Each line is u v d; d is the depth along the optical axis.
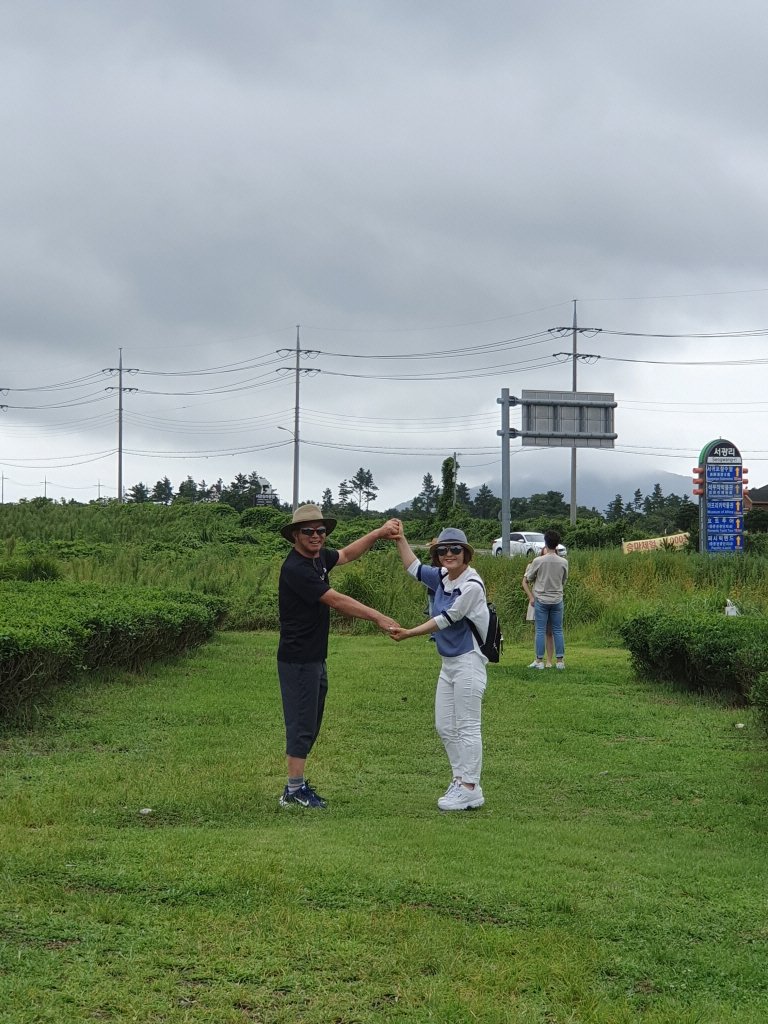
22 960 4.13
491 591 22.12
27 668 9.41
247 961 4.22
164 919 4.61
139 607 13.31
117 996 3.87
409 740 9.52
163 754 8.58
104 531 38.38
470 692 7.24
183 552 33.97
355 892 5.02
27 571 20.36
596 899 5.13
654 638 12.72
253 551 35.94
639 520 77.81
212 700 11.13
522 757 8.98
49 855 5.43
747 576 23.81
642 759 8.88
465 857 5.70
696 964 4.43
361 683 12.67
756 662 10.47
